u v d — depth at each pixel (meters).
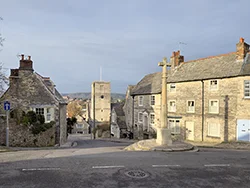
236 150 14.66
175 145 12.78
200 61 25.77
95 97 57.22
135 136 33.31
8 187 5.38
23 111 18.98
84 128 63.94
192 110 24.08
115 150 13.16
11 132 18.62
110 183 5.81
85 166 7.49
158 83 29.66
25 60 20.16
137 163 8.09
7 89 19.25
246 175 6.89
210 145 19.14
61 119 23.61
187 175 6.74
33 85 20.23
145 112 30.83
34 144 19.08
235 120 20.28
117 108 41.66
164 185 5.79
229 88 20.84
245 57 21.06
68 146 20.11
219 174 6.94
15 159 8.79
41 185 5.55
